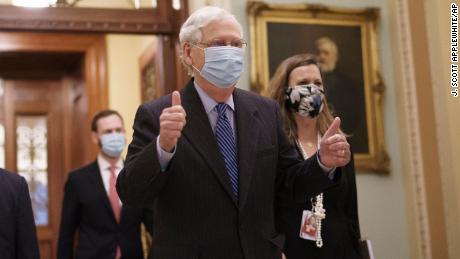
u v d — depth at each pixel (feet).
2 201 11.22
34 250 11.50
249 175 7.93
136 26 18.37
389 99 18.40
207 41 8.13
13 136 25.43
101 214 15.52
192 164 7.76
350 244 10.72
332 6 18.20
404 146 18.16
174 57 18.67
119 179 7.63
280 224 10.52
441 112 17.43
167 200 7.76
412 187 17.88
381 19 18.67
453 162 17.04
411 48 18.13
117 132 16.29
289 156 8.65
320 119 11.41
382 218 17.93
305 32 17.84
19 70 25.70
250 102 8.63
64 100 26.27
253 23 17.30
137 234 15.67
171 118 7.05
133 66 24.94
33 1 17.65
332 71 17.99
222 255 7.62
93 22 18.01
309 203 10.50
